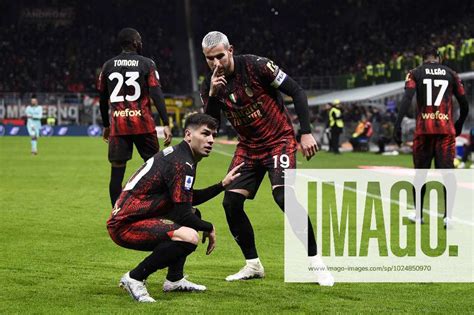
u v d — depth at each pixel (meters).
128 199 7.30
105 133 11.09
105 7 84.94
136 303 7.17
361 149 42.31
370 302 7.29
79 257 9.98
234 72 8.23
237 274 8.57
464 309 7.01
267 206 16.25
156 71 10.57
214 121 7.30
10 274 8.60
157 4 85.12
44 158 33.03
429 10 72.62
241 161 8.55
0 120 68.62
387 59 61.88
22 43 79.00
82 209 15.48
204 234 7.55
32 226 12.98
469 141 30.41
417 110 13.12
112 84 10.51
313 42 78.25
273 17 84.75
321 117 51.19
